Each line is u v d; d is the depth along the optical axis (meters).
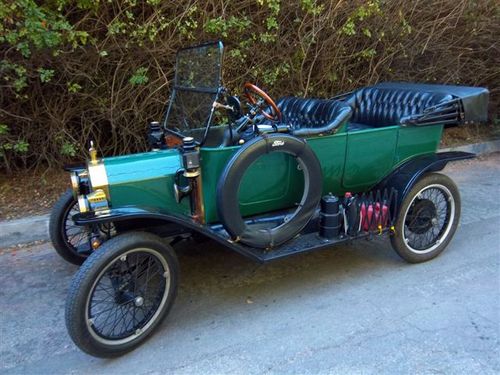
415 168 3.34
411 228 3.40
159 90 4.74
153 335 2.65
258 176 2.92
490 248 3.70
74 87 4.25
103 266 2.31
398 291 3.07
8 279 3.34
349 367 2.35
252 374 2.32
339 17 5.32
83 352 2.50
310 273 3.36
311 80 5.65
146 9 4.34
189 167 2.60
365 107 4.09
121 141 5.05
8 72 4.08
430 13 6.12
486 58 7.08
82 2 3.91
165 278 2.59
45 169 4.90
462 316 2.76
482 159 6.50
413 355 2.43
